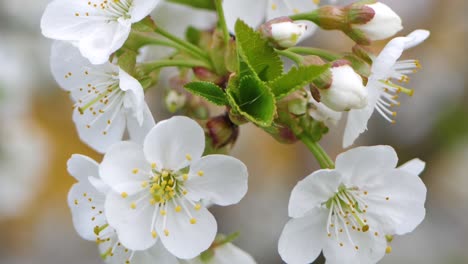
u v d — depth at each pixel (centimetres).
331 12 32
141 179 31
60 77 33
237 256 34
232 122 32
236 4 34
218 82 32
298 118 32
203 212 31
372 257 32
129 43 32
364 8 32
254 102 30
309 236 32
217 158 31
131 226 31
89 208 32
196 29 34
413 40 32
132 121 32
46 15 32
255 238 48
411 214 32
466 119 48
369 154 31
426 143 48
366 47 32
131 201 31
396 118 48
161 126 31
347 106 31
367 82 32
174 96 33
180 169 31
